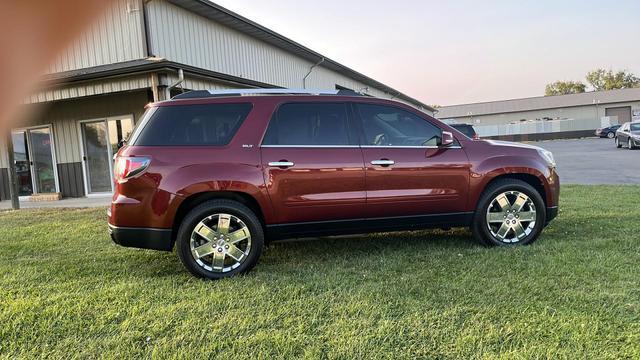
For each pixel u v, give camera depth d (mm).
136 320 3230
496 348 2713
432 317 3135
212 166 4199
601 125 44594
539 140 46094
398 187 4613
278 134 4434
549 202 5062
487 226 4898
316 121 4562
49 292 3891
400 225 4707
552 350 2633
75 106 12812
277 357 2682
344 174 4457
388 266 4355
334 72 23688
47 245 5852
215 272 4223
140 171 4109
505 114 57344
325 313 3285
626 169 14102
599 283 3648
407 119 4852
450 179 4758
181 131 4309
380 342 2824
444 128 4930
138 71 9508
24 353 2816
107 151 12719
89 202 11062
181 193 4125
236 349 2791
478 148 4926
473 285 3719
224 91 4602
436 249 4930
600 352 2604
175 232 4262
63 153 13070
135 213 4109
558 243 4902
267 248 5250
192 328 3092
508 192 4926
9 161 10000
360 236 5703
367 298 3510
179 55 12242
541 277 3838
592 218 6258
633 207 7027
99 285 4062
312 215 4426
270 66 17266
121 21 11016
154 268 4652
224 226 4238
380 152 4605
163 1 11742
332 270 4305
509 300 3377
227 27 14602
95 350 2826
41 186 13430
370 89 30125
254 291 3773
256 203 4395
